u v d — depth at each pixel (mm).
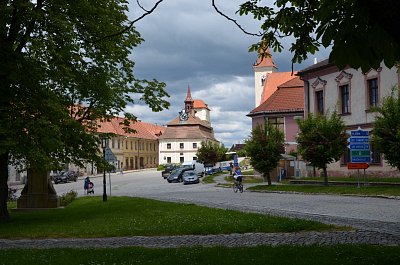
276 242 11188
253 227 13820
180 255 9227
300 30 7945
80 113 22344
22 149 17375
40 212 24406
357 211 18188
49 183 27094
